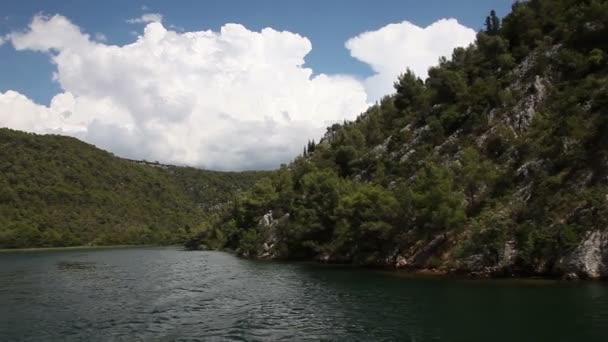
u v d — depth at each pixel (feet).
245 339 113.60
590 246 186.50
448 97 392.68
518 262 207.51
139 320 137.80
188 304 164.76
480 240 220.23
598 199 193.06
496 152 285.64
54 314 148.25
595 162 211.82
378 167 382.42
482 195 255.70
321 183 398.21
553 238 197.16
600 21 292.61
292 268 305.94
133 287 214.69
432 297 163.43
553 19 361.30
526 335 107.34
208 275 268.21
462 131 324.60
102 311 152.87
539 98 291.99
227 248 602.03
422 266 251.60
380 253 292.81
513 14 393.91
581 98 246.68
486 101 330.75
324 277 242.58
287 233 408.05
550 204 210.38
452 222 235.81
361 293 179.63
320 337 113.39
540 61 306.55
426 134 359.87
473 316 129.49
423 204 247.50
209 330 123.75
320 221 376.07
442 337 108.78
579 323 116.16
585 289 165.37
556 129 245.24
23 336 119.75
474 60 408.46
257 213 547.90
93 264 371.76
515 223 217.97
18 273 293.64
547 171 231.91
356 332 116.98
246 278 248.32
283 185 545.03
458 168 267.80
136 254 536.83
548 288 171.01
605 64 276.21
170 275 270.67
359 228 302.66
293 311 147.54
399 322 125.90
